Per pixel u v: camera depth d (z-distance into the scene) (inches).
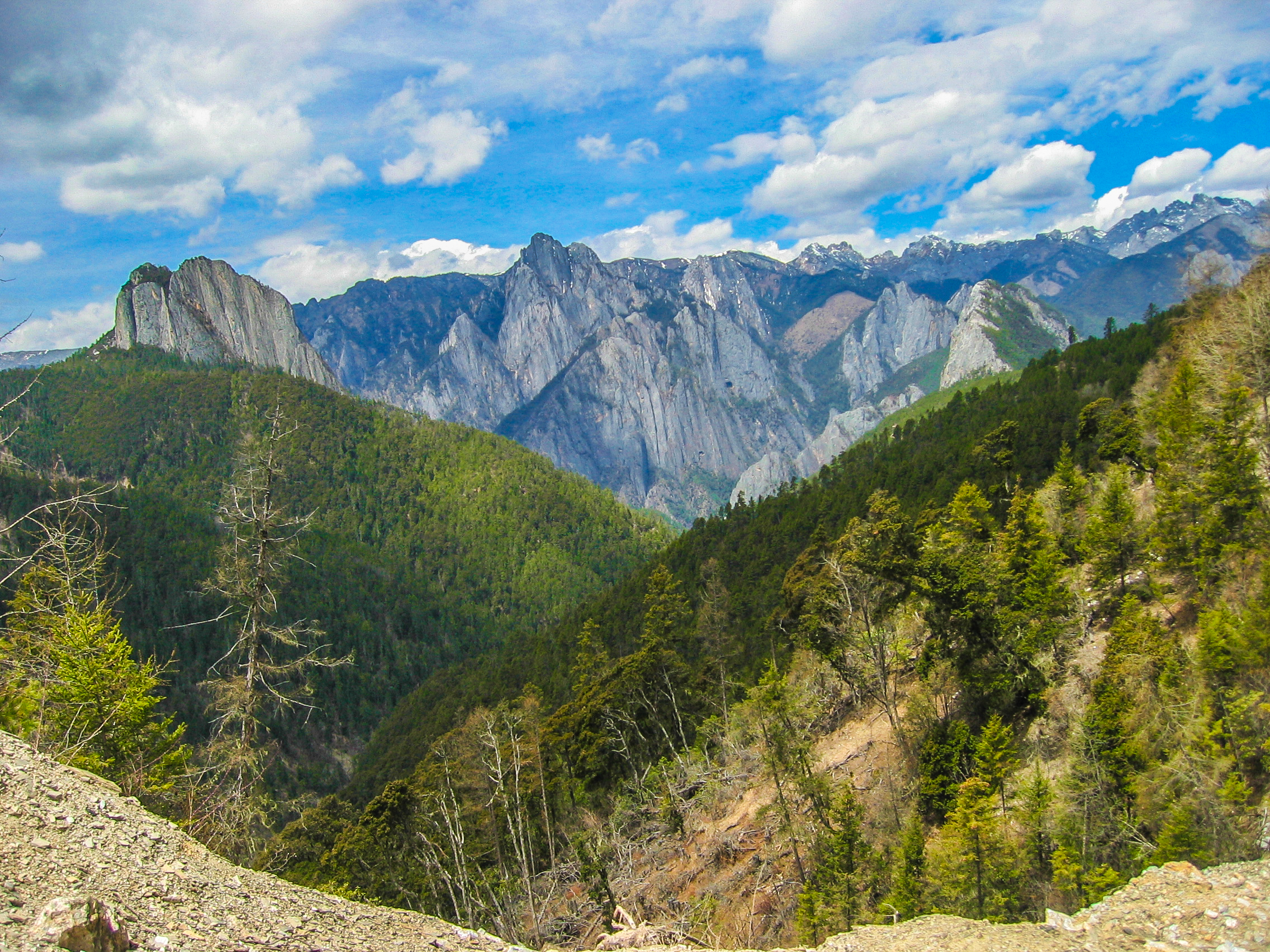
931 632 1549.0
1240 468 1291.8
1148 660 1142.3
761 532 4392.2
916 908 973.2
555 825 1920.5
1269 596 956.0
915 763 1382.9
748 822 1483.8
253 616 955.3
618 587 5182.1
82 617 866.8
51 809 376.2
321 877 1529.3
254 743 932.6
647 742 2186.3
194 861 390.3
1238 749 823.1
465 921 1504.7
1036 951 419.5
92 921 275.7
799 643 1860.2
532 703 2020.2
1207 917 425.1
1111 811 943.0
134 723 872.3
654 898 1405.0
